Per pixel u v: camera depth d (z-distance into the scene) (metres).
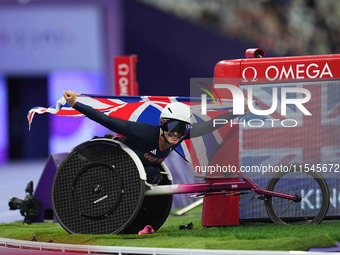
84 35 63.12
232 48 63.28
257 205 20.78
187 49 62.25
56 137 68.00
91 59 63.31
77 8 62.84
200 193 20.36
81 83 65.25
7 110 69.38
